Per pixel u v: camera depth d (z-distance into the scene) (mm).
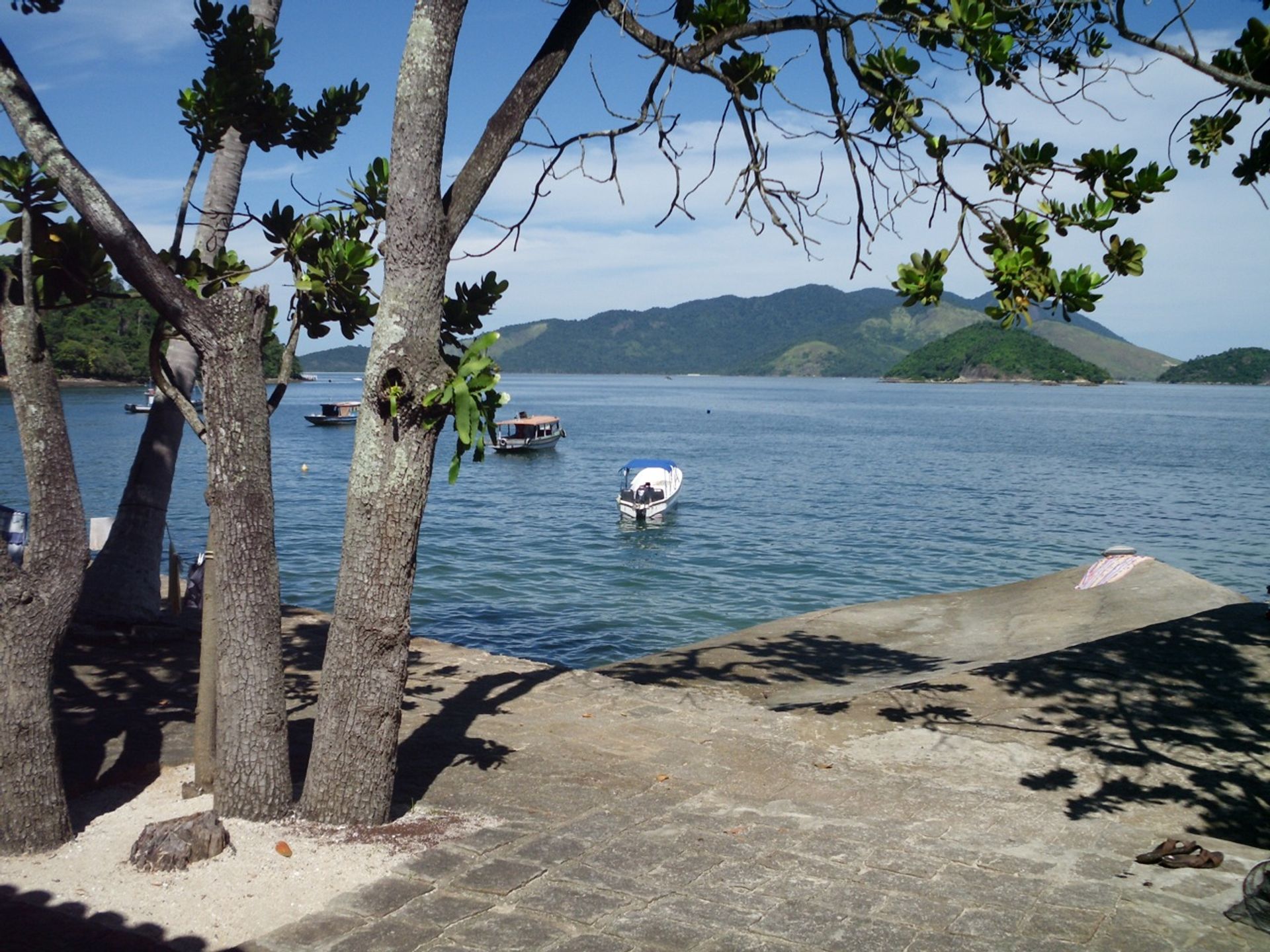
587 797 6754
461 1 5770
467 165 6078
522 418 81938
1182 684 9453
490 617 23891
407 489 5840
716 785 7082
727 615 24531
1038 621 12742
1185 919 4867
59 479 5617
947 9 6113
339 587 5973
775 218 6734
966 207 5848
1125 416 145625
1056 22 5949
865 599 26547
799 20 6660
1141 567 14062
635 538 36469
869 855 5734
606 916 4887
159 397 11492
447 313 6672
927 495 50312
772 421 124625
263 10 10141
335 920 4801
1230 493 51656
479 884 5230
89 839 5621
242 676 5895
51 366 5719
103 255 6195
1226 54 5457
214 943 4570
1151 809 6664
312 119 7625
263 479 5922
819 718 8859
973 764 7590
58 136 5637
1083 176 5570
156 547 11375
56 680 9289
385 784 6055
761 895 5156
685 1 7273
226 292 5762
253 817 5930
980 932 4730
